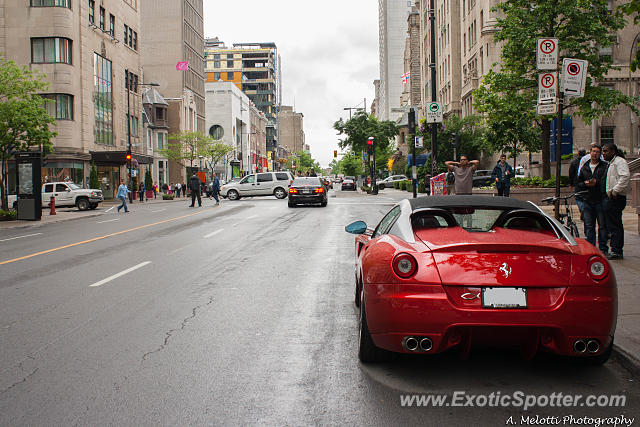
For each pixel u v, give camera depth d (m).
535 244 4.16
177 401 3.98
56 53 42.94
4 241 16.41
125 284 8.57
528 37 22.95
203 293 7.81
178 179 80.69
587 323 3.98
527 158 45.22
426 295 4.06
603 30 22.94
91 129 46.72
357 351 5.16
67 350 5.23
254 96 164.00
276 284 8.44
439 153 48.50
